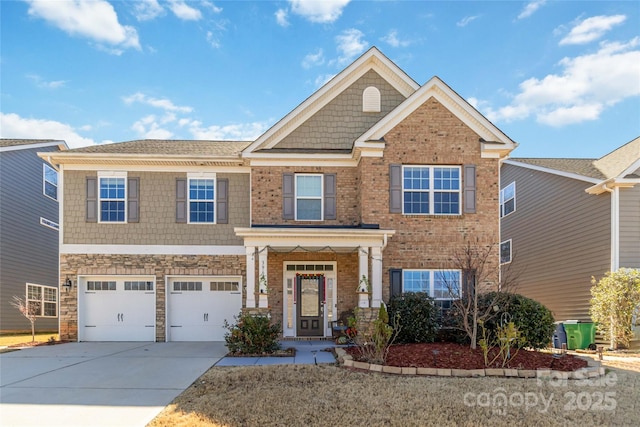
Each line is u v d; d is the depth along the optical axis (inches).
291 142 643.5
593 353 536.1
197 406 287.0
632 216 609.6
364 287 537.3
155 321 622.8
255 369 388.8
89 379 368.5
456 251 579.5
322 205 629.3
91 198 631.8
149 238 630.5
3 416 274.5
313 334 614.5
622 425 255.3
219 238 636.1
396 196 582.2
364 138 584.4
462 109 591.8
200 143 735.7
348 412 271.6
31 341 638.5
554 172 749.3
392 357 409.4
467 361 395.9
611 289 565.3
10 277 788.0
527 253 840.9
